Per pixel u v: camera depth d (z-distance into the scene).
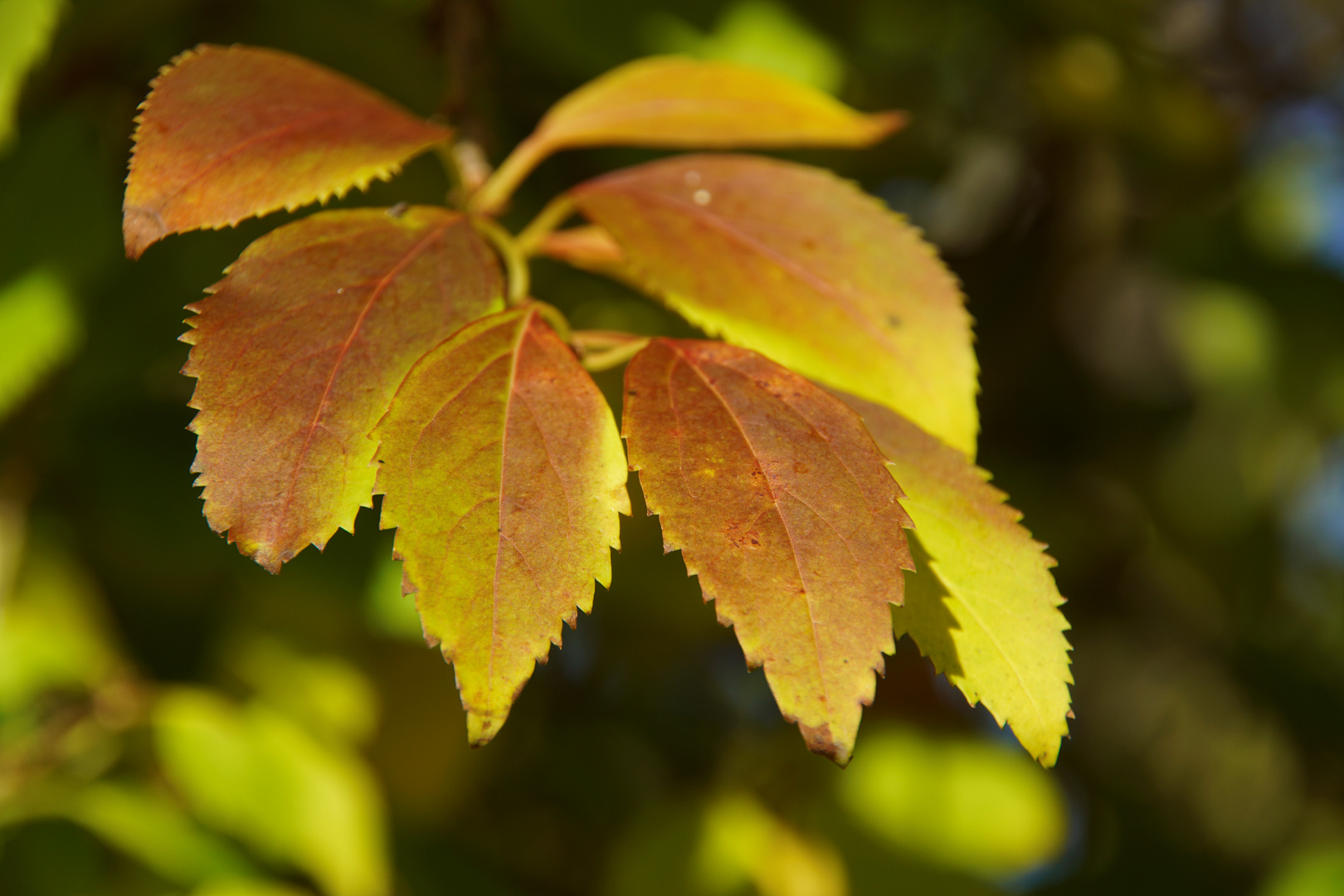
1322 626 1.56
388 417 0.46
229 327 0.47
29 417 0.81
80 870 0.76
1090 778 1.42
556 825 1.17
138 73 0.75
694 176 0.53
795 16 0.80
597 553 0.46
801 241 0.52
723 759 1.04
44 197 0.67
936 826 0.95
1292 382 1.26
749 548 0.46
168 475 0.83
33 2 0.56
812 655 0.45
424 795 0.90
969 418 0.51
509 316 0.48
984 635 0.48
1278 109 1.32
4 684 0.79
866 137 0.57
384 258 0.48
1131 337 1.30
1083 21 1.03
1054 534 1.17
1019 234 1.17
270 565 0.46
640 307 0.89
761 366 0.48
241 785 0.77
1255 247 1.27
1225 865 1.42
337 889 0.78
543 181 0.90
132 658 0.86
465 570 0.45
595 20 0.76
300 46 0.80
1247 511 1.34
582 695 1.19
